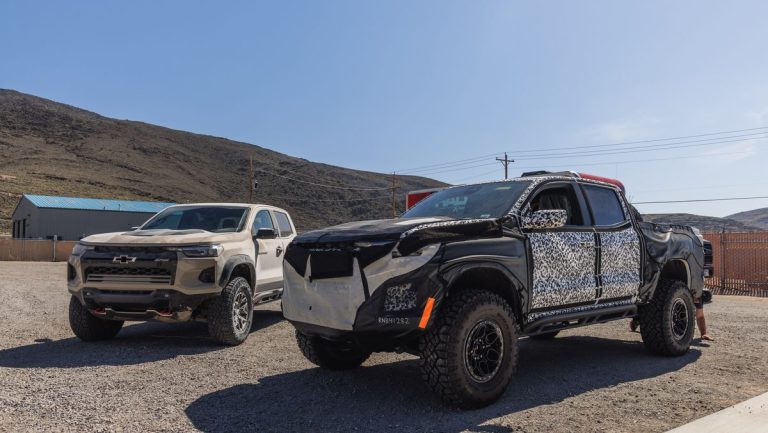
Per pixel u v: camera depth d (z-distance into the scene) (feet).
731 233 56.80
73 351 22.98
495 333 15.24
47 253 130.00
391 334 14.46
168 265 22.72
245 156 595.47
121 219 207.10
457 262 14.64
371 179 636.48
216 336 23.94
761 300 45.44
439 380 14.25
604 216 19.99
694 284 23.68
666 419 14.07
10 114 572.10
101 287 23.06
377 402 15.62
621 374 18.93
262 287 28.68
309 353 18.79
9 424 13.80
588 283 18.28
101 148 492.13
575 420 13.98
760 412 14.39
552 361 21.18
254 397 16.21
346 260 14.90
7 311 34.94
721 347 23.63
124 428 13.57
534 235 16.97
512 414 14.46
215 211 29.43
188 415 14.57
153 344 24.66
